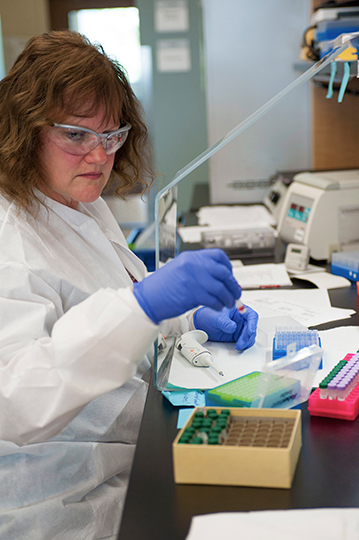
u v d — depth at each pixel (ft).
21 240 3.42
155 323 2.73
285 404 3.08
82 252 3.94
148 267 9.20
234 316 4.15
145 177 4.76
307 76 3.87
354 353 3.69
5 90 3.56
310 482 2.42
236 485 2.42
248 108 10.62
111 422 3.88
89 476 3.73
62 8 15.35
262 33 10.27
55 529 3.57
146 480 2.52
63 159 3.51
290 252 6.50
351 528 2.04
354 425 2.92
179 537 2.17
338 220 6.63
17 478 3.56
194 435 2.57
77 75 3.29
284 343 3.78
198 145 13.69
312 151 10.28
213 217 9.34
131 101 4.22
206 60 10.47
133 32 15.33
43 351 2.86
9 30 15.08
